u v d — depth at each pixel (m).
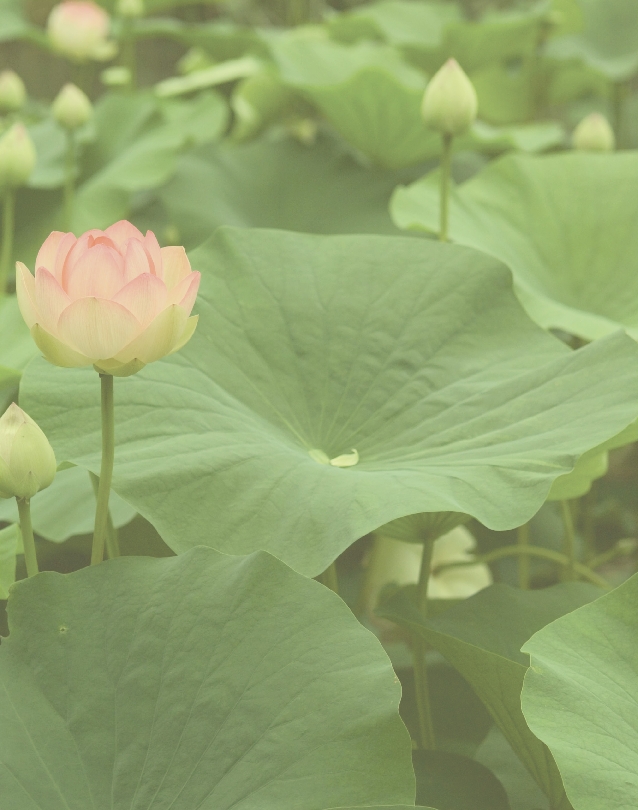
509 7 11.28
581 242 4.77
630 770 3.96
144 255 4.00
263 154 6.56
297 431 4.29
